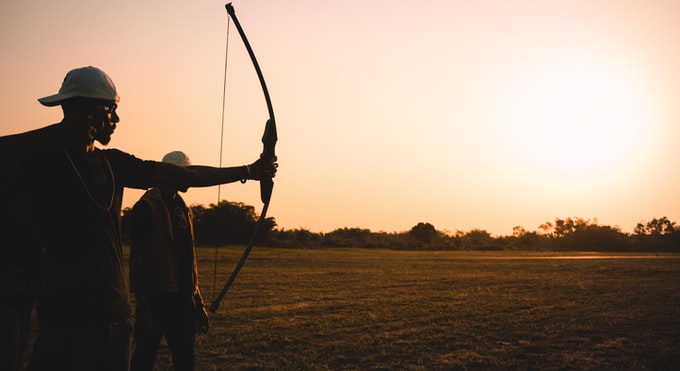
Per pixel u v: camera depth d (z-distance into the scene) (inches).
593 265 1330.0
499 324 379.9
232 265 1063.6
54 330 105.5
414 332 345.4
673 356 287.6
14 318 112.3
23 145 102.3
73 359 105.3
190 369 188.4
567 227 4827.8
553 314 431.5
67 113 112.3
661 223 5044.3
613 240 4402.1
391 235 4495.6
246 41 173.2
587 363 270.7
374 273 926.4
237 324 371.6
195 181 129.3
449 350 295.9
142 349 182.2
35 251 116.8
